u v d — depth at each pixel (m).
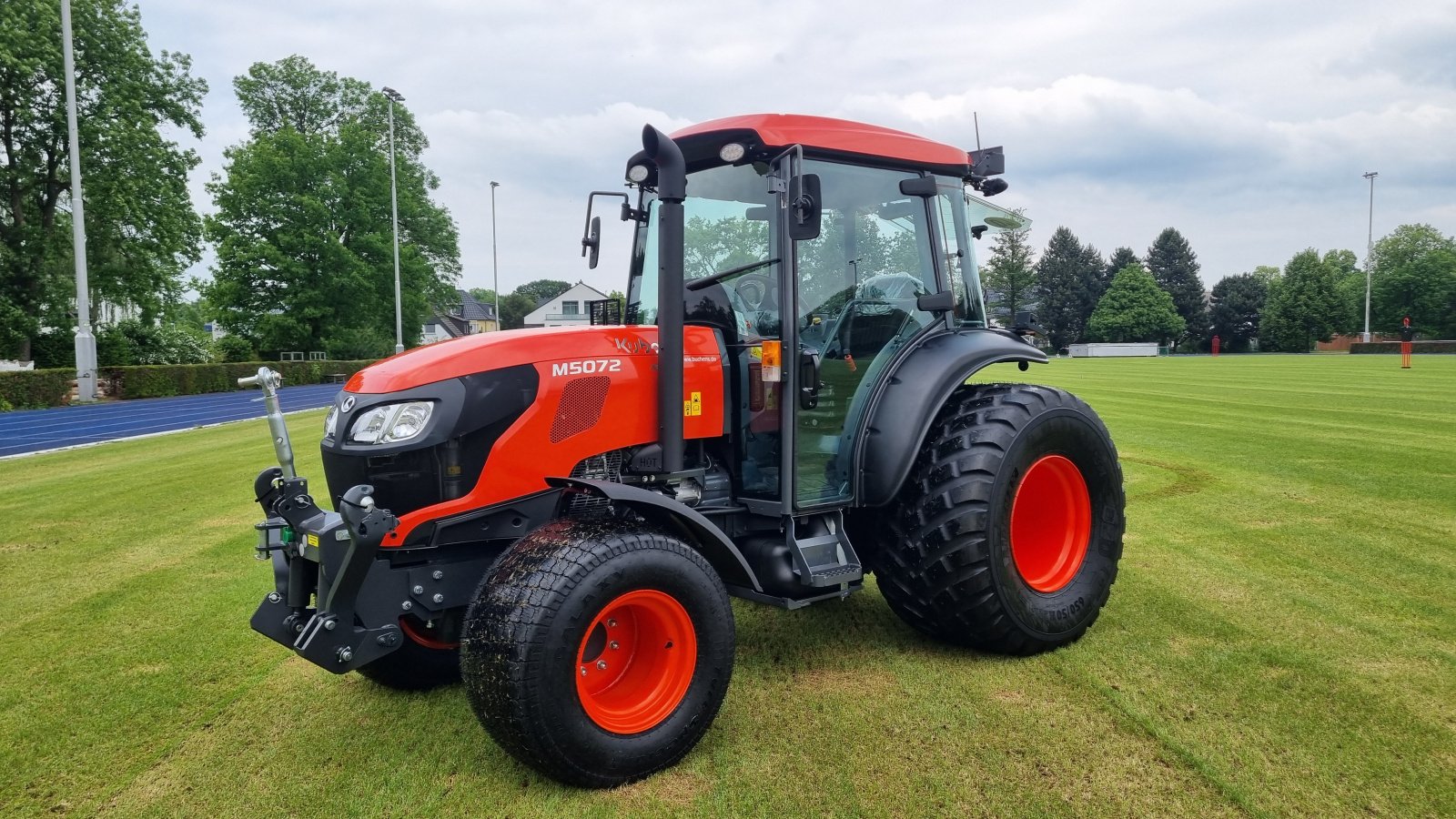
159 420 16.47
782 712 2.94
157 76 27.33
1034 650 3.39
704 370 3.24
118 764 2.76
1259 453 8.43
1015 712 2.89
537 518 2.94
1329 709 2.86
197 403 20.75
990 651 3.40
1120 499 3.76
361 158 35.19
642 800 2.42
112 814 2.47
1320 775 2.45
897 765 2.55
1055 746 2.64
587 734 2.41
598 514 2.76
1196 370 26.48
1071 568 3.61
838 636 3.67
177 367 23.62
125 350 26.62
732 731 2.81
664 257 2.92
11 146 24.62
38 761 2.80
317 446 11.33
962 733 2.74
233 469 9.36
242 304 34.06
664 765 2.56
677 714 2.59
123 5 26.34
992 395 3.59
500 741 2.43
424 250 40.53
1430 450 8.44
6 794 2.60
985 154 3.94
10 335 23.73
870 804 2.34
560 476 2.94
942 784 2.44
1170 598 4.06
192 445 12.03
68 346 25.48
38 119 24.41
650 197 3.71
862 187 3.53
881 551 3.46
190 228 28.67
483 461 2.84
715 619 2.66
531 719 2.34
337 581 2.49
